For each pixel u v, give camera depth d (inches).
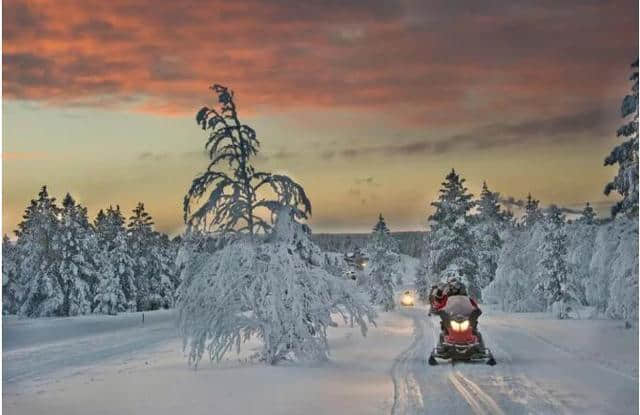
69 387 621.9
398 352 880.9
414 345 993.5
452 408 476.1
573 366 689.6
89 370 813.2
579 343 935.7
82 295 2593.5
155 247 3211.1
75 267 2608.3
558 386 564.4
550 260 1932.8
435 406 484.1
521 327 1336.1
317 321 770.2
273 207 796.0
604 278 1278.3
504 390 550.0
